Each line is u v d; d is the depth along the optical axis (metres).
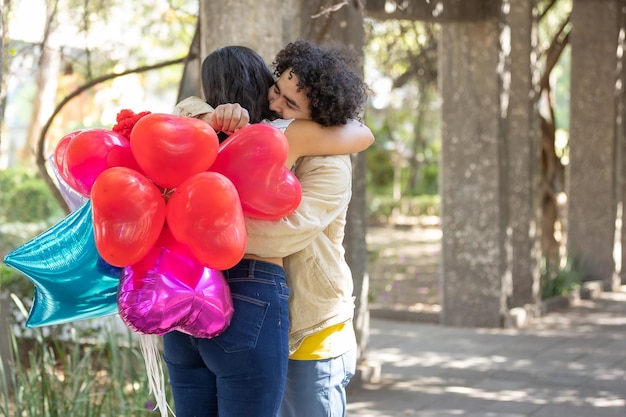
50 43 6.91
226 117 2.61
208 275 2.52
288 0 4.84
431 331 8.26
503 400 5.83
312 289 2.80
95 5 7.12
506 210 8.38
